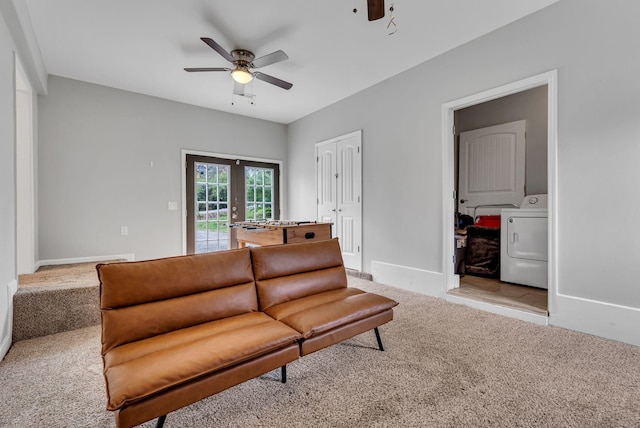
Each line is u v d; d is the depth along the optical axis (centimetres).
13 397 158
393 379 173
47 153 359
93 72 356
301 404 151
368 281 401
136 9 243
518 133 409
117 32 275
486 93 284
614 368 181
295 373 180
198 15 251
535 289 328
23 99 314
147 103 428
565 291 241
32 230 317
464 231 419
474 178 454
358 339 225
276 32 277
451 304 305
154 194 434
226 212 507
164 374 116
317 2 236
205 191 486
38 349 214
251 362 140
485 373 178
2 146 215
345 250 452
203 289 177
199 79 376
